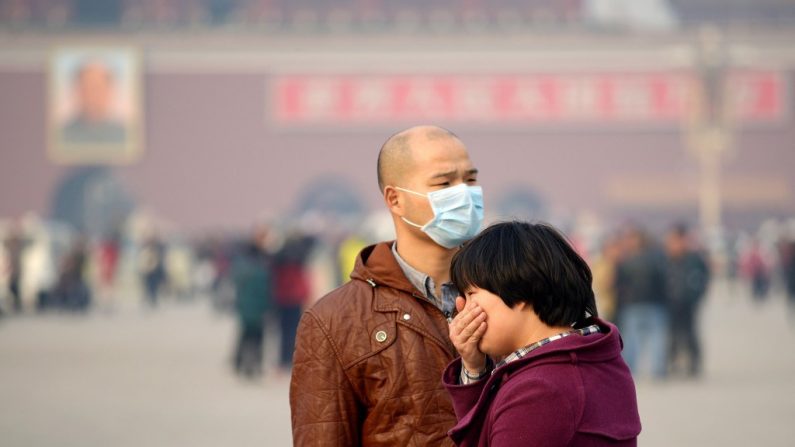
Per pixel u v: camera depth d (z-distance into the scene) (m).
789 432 21.22
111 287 66.44
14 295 59.88
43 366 34.25
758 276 64.50
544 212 101.56
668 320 32.53
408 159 8.11
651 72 100.62
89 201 105.88
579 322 6.94
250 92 102.62
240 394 27.86
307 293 31.84
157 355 37.56
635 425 6.56
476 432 6.70
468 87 101.00
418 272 8.07
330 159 102.75
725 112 100.62
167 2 106.62
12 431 21.88
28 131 101.88
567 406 6.26
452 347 7.70
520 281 6.60
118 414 24.36
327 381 7.66
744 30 100.69
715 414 23.70
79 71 101.88
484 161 101.50
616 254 33.44
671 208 101.50
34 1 105.69
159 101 102.38
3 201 101.75
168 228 102.25
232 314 58.91
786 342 40.91
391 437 7.59
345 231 62.84
